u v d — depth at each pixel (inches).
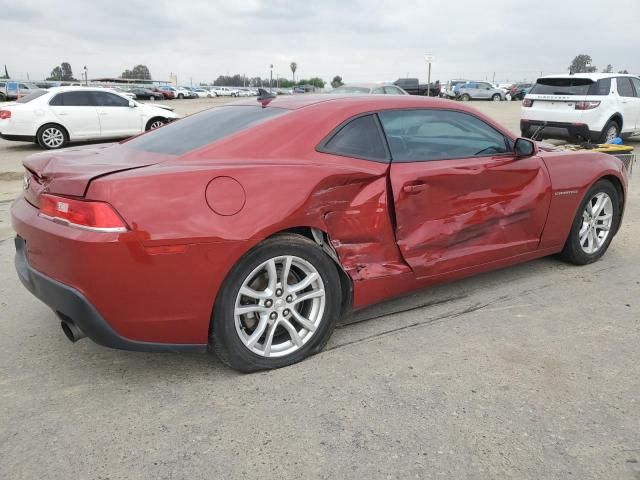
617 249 199.3
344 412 100.0
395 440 92.2
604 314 142.9
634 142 553.6
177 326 101.4
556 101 474.0
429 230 133.2
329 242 117.6
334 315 119.7
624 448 90.1
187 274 98.8
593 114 456.4
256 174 106.4
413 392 106.3
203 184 100.7
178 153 113.7
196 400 104.1
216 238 99.5
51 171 104.3
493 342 127.3
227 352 108.0
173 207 97.2
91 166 105.1
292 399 104.1
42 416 99.3
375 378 111.4
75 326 100.9
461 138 143.1
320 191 112.8
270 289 109.9
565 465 86.2
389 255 128.0
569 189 162.4
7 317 141.6
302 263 112.3
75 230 94.6
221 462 87.1
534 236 158.2
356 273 123.1
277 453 89.2
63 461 87.3
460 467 85.7
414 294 156.5
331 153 120.2
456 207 137.5
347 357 120.0
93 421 97.8
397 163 128.3
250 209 103.6
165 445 91.2
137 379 112.0
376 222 123.3
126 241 93.4
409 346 125.3
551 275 171.2
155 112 566.6
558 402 103.0
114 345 99.5
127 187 95.2
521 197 150.7
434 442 91.6
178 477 83.9
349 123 124.9
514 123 741.9
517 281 166.2
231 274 103.7
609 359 119.5
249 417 98.7
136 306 97.1
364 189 121.3
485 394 105.7
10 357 121.2
